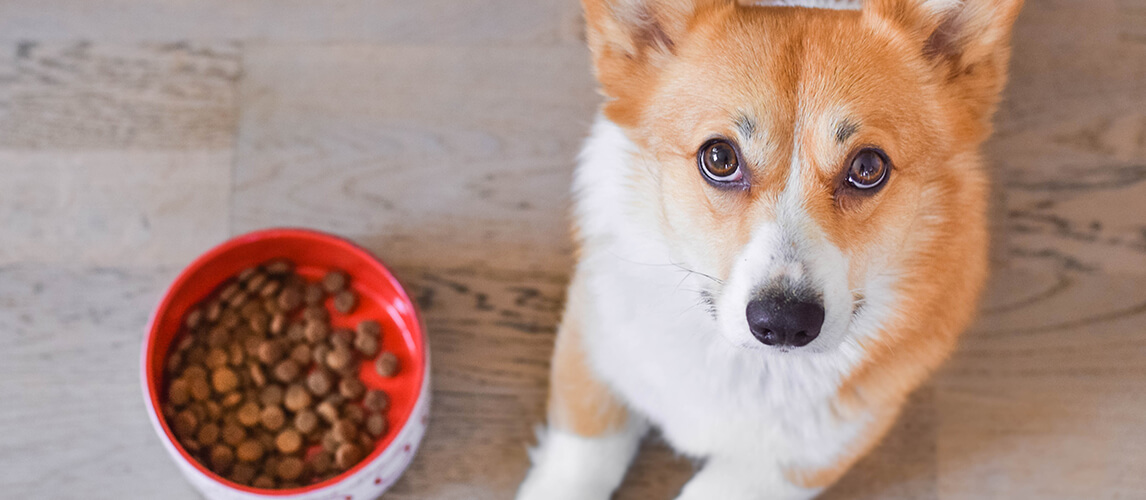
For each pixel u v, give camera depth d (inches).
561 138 36.9
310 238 34.1
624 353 31.5
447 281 36.1
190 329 34.0
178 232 36.2
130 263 36.0
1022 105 36.8
